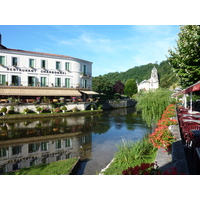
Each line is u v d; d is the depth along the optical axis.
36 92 29.59
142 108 16.86
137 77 121.25
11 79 29.19
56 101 29.69
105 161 8.95
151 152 7.84
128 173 3.89
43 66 32.16
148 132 15.84
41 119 23.86
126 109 41.88
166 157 5.06
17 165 8.57
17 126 18.70
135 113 32.38
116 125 19.58
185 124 8.12
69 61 34.56
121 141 12.94
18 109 25.36
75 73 35.19
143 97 16.70
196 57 12.35
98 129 17.34
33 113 25.78
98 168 8.02
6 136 14.37
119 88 74.06
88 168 8.03
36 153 10.38
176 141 5.73
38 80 31.55
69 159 8.66
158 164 4.62
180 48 14.51
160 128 6.53
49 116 25.78
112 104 44.28
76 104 30.88
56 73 33.22
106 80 60.03
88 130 16.89
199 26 11.09
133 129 17.36
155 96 16.22
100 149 11.10
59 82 33.62
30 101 27.59
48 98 30.78
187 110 13.87
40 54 31.47
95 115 28.98
